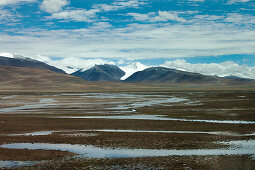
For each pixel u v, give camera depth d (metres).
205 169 21.28
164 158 24.02
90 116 52.88
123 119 47.88
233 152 25.67
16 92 181.88
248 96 114.19
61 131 36.94
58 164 22.66
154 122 43.94
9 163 22.92
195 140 30.58
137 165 22.28
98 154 25.42
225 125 40.47
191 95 131.75
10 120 47.91
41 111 63.09
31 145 28.92
